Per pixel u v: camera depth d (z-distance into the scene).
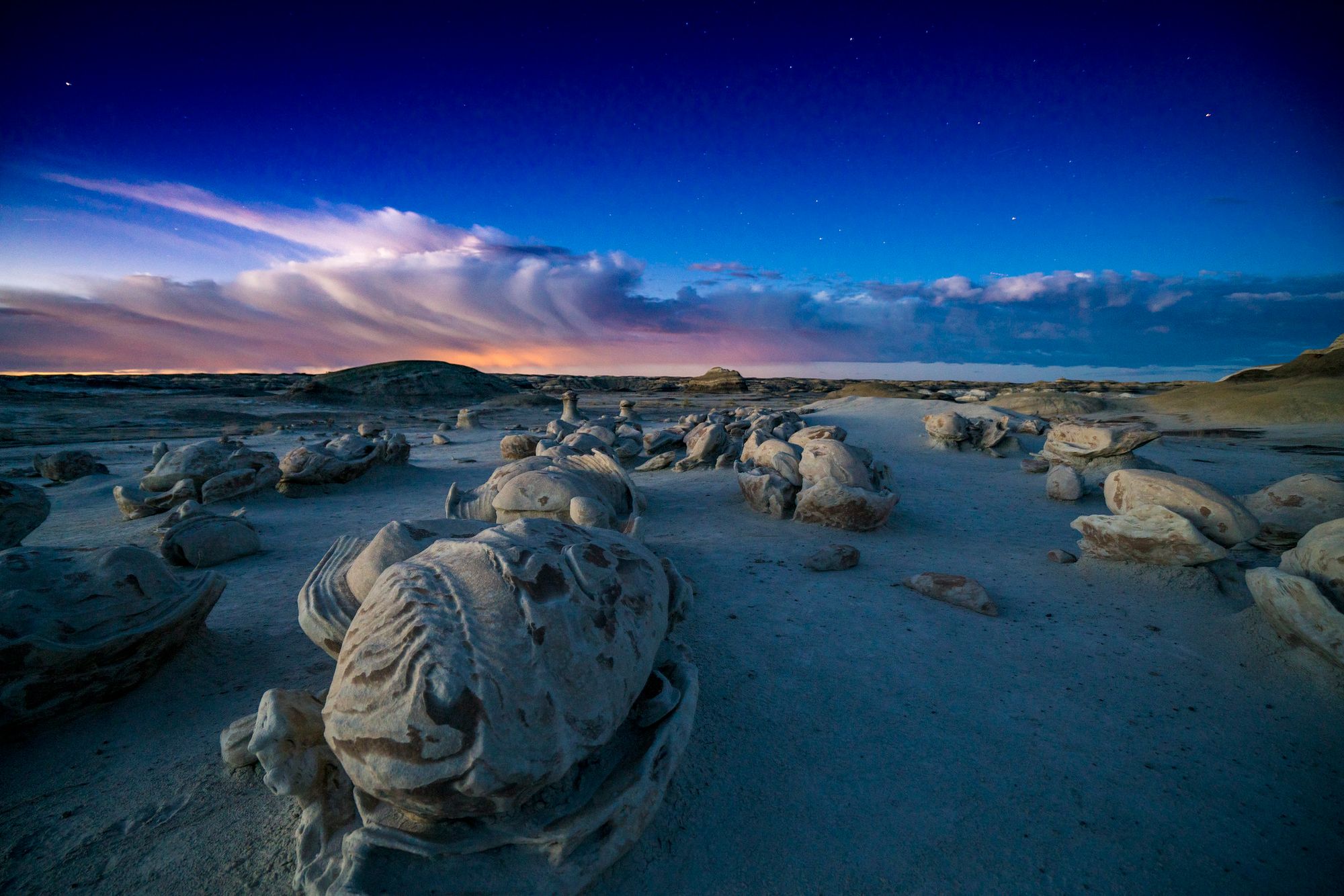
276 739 2.01
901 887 1.96
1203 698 3.03
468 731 1.71
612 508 5.83
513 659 1.82
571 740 1.84
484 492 5.75
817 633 3.71
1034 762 2.55
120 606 2.97
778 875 1.99
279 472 8.75
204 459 8.16
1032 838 2.15
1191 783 2.43
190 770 2.50
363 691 1.79
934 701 2.99
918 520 6.82
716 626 3.81
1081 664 3.36
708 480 9.45
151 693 3.08
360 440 9.79
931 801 2.32
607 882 1.95
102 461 13.29
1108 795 2.36
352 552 3.11
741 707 2.92
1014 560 5.21
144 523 7.21
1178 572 4.44
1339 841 2.15
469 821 1.85
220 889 1.93
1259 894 1.94
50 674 2.70
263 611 4.22
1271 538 5.34
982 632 3.76
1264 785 2.43
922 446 13.50
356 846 1.75
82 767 2.54
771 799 2.33
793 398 44.44
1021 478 9.61
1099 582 4.59
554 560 2.12
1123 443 9.38
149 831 2.17
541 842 1.83
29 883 1.96
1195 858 2.07
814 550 5.50
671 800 2.30
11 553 2.91
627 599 2.21
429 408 35.84
